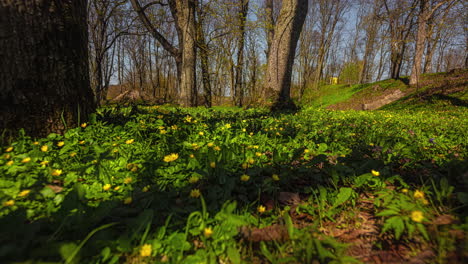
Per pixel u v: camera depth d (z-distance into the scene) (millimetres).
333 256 1135
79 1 3049
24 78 2529
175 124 3971
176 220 1478
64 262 1087
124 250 1184
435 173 2217
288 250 1290
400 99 20188
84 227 1311
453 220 1411
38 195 1562
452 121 7941
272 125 4801
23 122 2562
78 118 3045
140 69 36812
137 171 2064
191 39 12445
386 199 1618
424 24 20281
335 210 1661
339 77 48969
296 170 2250
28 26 2504
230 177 1977
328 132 4344
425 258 1218
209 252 1203
